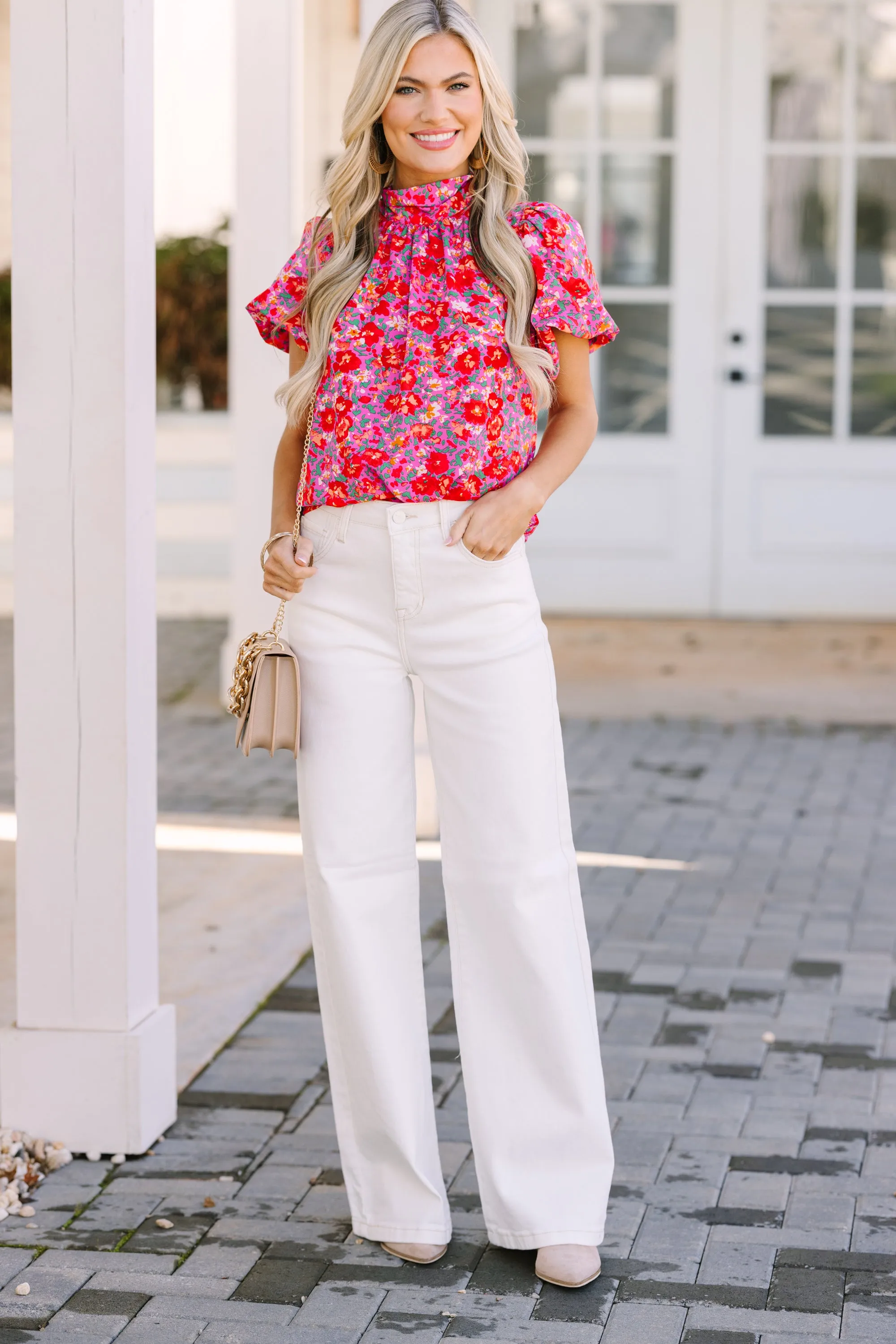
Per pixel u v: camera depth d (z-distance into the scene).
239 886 5.23
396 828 2.85
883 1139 3.43
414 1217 2.94
